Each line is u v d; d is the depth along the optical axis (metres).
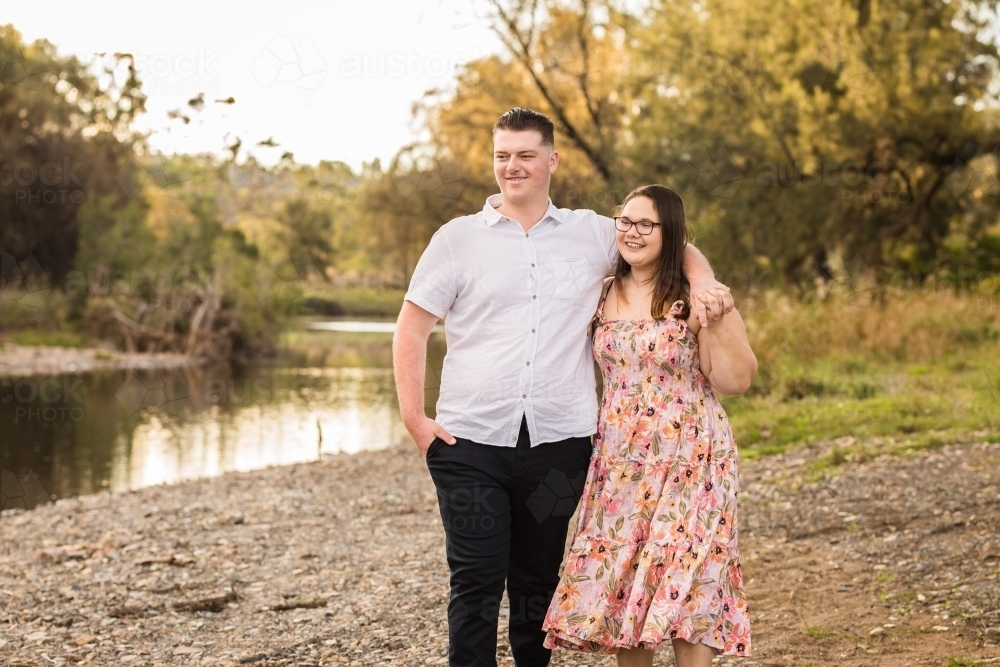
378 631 4.14
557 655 3.73
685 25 16.66
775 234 16.36
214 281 23.88
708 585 3.00
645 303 3.23
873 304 13.66
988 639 3.59
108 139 25.03
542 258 3.19
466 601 3.10
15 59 24.48
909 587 4.24
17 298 25.06
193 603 4.59
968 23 17.09
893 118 16.44
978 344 11.85
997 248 17.34
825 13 16.66
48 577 5.25
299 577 5.09
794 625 3.93
